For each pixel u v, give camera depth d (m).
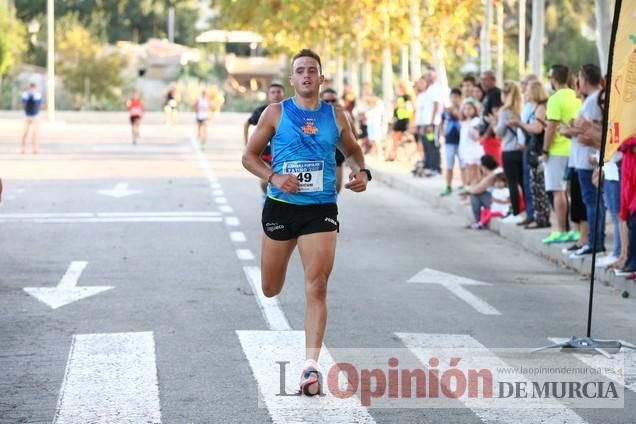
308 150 13.95
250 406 13.09
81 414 12.77
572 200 25.28
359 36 73.75
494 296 21.12
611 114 18.41
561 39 109.75
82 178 46.59
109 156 61.28
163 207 36.06
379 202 39.81
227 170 52.44
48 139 77.62
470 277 23.48
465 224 33.47
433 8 52.06
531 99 28.59
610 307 20.33
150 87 128.38
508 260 26.23
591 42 108.44
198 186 43.84
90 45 117.25
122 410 12.92
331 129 14.04
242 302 19.80
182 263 24.47
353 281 22.53
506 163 30.61
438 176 47.00
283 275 14.52
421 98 46.88
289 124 13.97
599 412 13.04
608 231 28.78
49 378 14.38
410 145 57.25
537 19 41.78
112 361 15.30
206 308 19.23
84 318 18.34
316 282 13.96
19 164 53.91
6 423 12.43
